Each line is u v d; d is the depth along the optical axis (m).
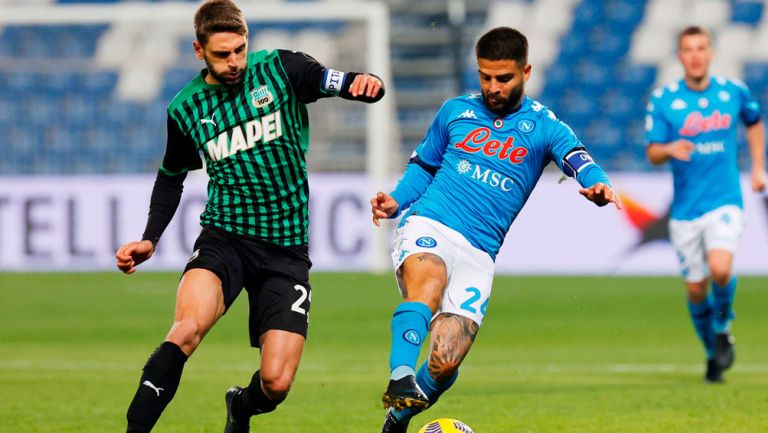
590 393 28.97
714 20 87.50
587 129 83.94
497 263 64.56
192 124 18.97
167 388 17.50
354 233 65.06
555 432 22.89
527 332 44.66
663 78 85.31
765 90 84.25
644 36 87.25
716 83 33.47
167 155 19.64
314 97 19.05
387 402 17.45
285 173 19.08
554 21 88.56
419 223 19.77
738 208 32.62
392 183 67.56
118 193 65.69
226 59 18.14
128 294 59.75
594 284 61.69
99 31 82.75
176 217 64.88
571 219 63.72
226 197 19.14
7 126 80.19
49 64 81.25
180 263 64.94
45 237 66.00
